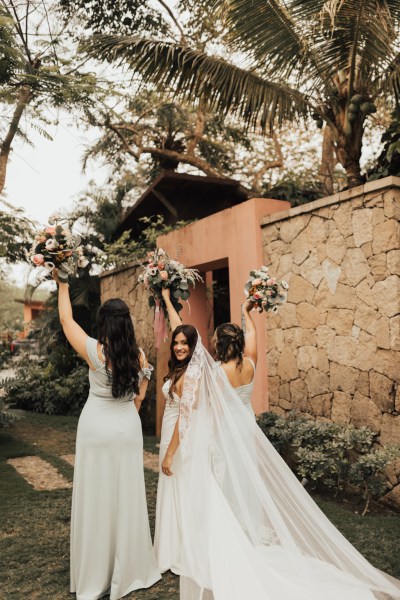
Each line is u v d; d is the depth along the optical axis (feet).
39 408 35.99
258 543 9.51
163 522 10.96
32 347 48.83
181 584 9.33
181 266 13.43
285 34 19.13
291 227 18.86
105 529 9.86
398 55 18.25
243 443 10.10
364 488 15.37
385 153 20.33
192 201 35.22
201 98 22.00
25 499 15.87
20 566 11.07
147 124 46.75
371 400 15.46
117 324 10.25
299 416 18.26
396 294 14.74
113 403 10.34
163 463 10.83
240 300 21.24
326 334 17.24
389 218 15.02
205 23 31.91
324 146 39.50
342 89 19.90
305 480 16.12
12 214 31.40
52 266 10.06
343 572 9.41
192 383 10.40
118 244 35.91
